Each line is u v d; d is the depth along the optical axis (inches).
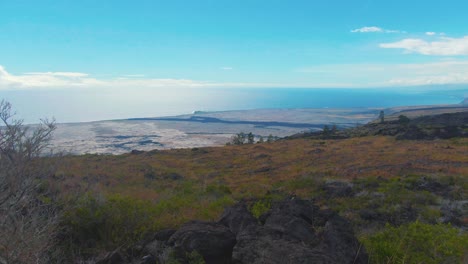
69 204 260.7
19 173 187.9
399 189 681.6
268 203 322.7
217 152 2066.9
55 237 223.5
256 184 932.0
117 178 959.6
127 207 281.3
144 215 287.4
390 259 212.5
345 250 199.8
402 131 2322.8
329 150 1835.6
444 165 1120.2
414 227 248.8
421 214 495.2
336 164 1341.0
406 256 212.7
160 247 222.5
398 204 561.3
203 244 211.0
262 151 2012.8
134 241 248.5
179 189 727.1
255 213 282.4
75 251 231.8
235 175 1253.1
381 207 543.5
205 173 1312.7
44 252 205.0
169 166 1535.4
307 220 243.9
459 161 1208.8
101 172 1045.8
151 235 253.1
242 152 2026.3
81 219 255.6
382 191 670.5
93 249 236.1
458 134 2033.7
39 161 209.6
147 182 931.3
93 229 256.4
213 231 220.7
